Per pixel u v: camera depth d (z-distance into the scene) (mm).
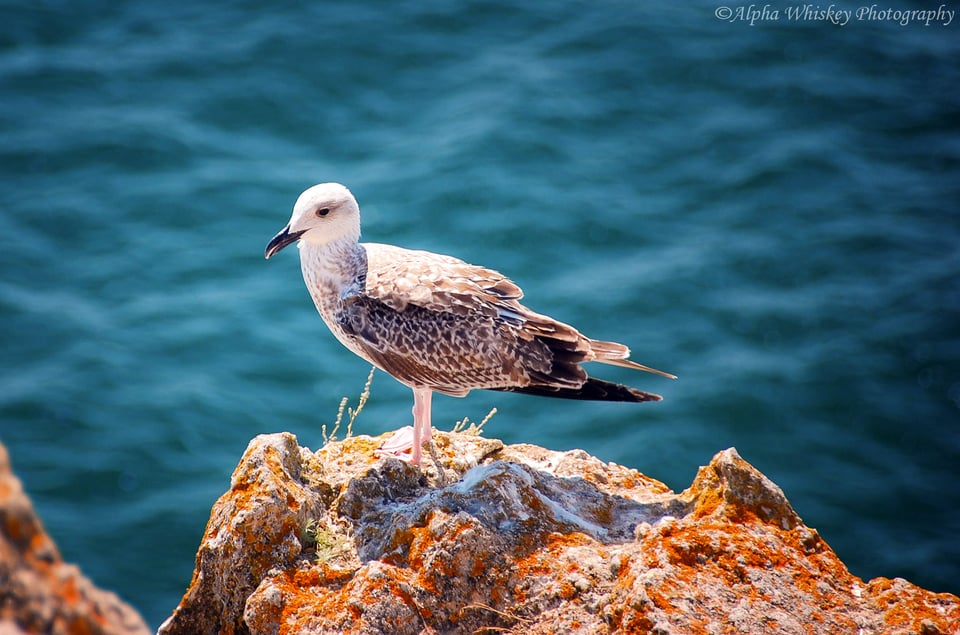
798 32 35969
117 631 4801
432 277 9961
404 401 23875
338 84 33344
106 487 21531
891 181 30406
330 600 7695
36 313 25562
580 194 29438
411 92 33281
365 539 8352
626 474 9508
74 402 23359
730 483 8320
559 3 36938
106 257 27359
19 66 33250
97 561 19781
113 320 25578
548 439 23000
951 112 32875
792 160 30891
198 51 34094
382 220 28531
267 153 30984
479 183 29547
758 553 7797
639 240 28297
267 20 35531
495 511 8211
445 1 36562
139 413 23203
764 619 7367
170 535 20531
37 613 4496
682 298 26516
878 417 23656
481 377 9820
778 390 24156
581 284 26891
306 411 23609
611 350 9859
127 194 29188
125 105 32094
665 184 30188
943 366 24750
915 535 21047
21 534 4633
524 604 7777
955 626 7547
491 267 27469
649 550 7746
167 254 27578
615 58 34625
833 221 28969
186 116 31797
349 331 10164
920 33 36156
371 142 31391
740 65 34469
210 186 29562
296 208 10164
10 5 35562
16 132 30781
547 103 32562
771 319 25984
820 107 32969
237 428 23156
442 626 7738
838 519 21406
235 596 8102
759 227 28766
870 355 25078
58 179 29484
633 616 7242
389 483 8969
